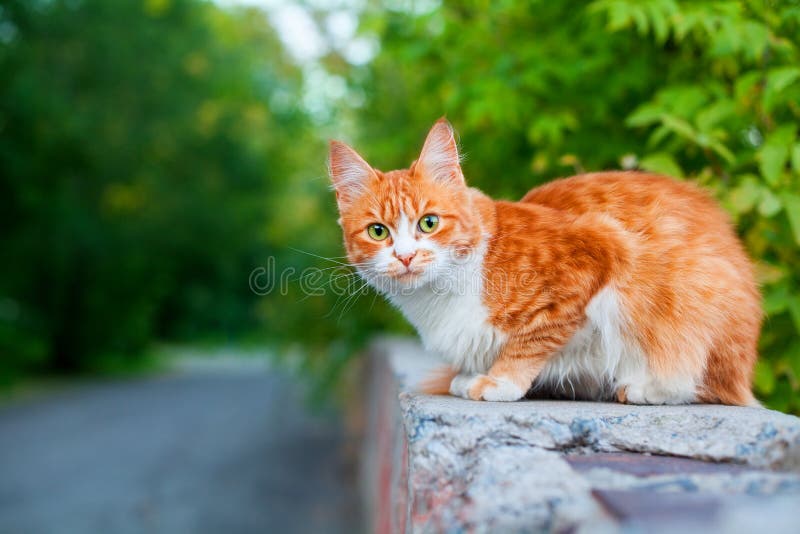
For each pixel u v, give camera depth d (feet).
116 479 25.04
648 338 7.64
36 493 22.99
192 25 56.49
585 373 8.39
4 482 24.40
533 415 6.52
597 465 5.82
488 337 8.10
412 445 6.46
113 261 61.62
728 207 9.07
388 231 8.64
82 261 59.41
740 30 9.27
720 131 9.46
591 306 7.79
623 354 7.92
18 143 46.19
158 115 55.88
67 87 50.14
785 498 4.66
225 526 19.92
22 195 47.70
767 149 8.88
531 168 13.20
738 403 7.72
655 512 4.36
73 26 48.91
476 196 8.68
